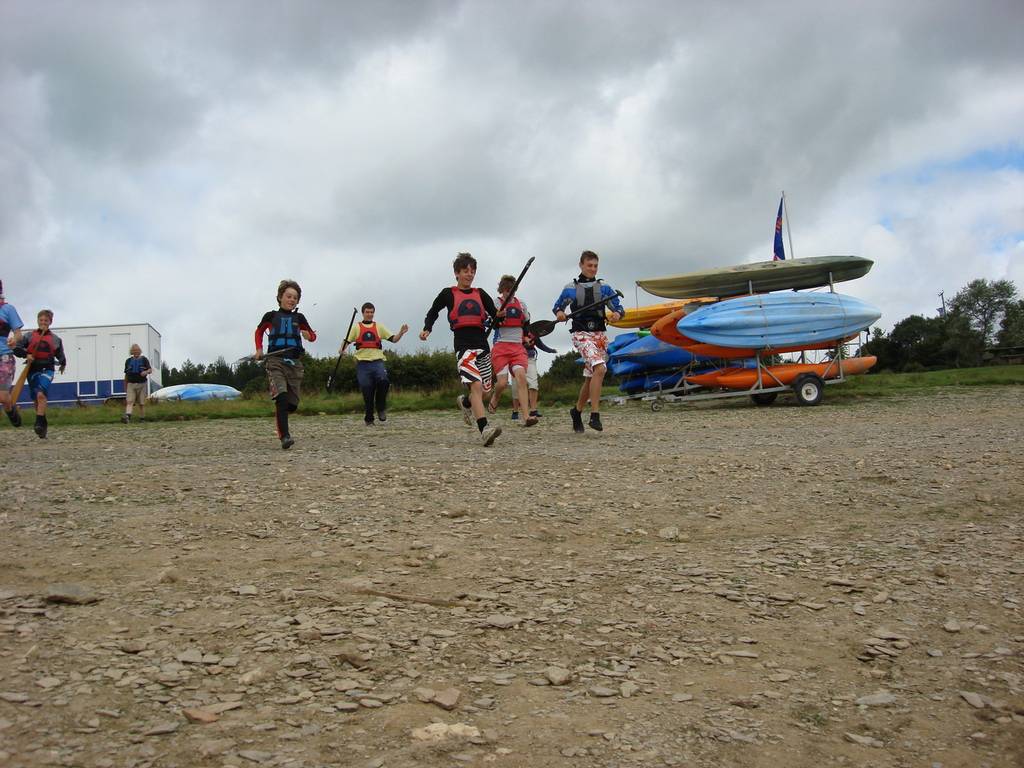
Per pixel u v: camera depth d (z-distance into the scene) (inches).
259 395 976.3
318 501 190.9
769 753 83.0
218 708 88.5
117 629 109.8
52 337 404.8
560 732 86.0
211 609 119.3
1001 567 143.5
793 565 146.0
